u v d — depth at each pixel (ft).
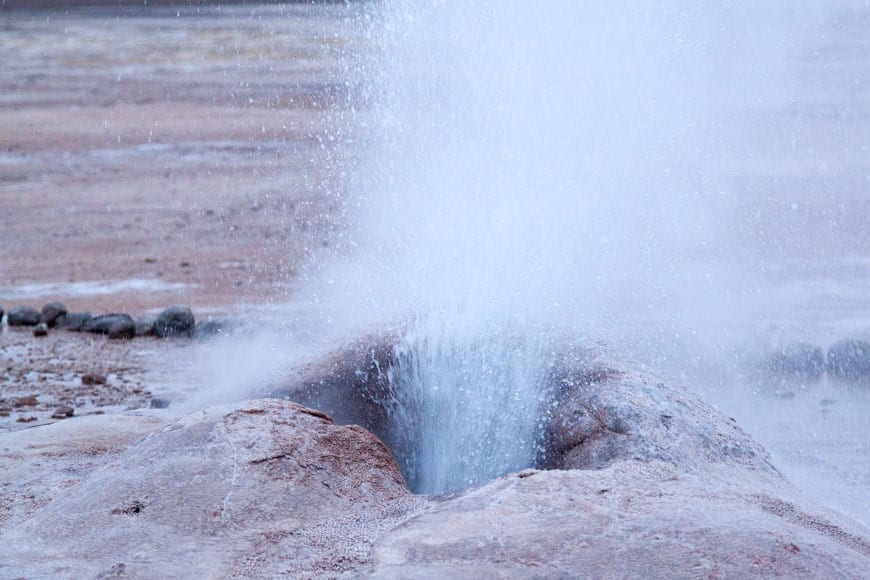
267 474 14.23
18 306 39.34
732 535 12.15
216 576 12.30
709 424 17.11
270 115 81.92
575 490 13.62
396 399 19.52
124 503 13.91
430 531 12.64
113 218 57.77
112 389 27.86
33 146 79.77
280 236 51.08
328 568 12.35
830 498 18.24
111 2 180.45
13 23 158.40
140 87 99.60
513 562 11.76
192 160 71.97
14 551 13.17
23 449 18.48
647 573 11.47
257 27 130.52
